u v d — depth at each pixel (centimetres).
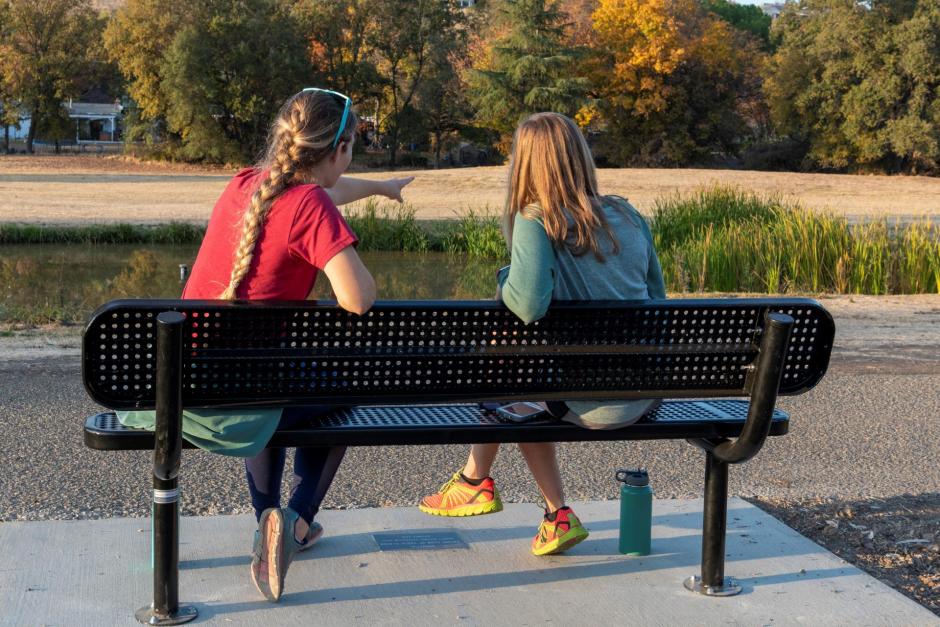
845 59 6619
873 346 866
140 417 274
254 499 302
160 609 275
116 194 3569
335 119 272
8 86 8388
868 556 356
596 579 318
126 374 260
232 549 333
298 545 312
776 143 7800
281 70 7275
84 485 425
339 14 7912
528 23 7288
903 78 6366
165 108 7425
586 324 283
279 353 262
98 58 8744
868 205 3362
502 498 418
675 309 284
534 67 7244
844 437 546
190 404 262
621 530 341
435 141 8756
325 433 274
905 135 6200
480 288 1612
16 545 329
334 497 418
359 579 311
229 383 265
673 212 1939
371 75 8012
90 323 249
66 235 2320
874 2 6475
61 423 537
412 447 505
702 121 7881
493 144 8425
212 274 275
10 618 275
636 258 298
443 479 450
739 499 411
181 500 407
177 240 2383
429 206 3088
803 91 6938
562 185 283
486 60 8425
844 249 1470
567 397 286
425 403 281
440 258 2138
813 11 7025
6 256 2022
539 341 282
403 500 417
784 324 275
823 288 1446
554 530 326
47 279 1638
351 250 261
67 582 301
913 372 743
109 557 321
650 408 313
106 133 11556
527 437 287
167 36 7169
